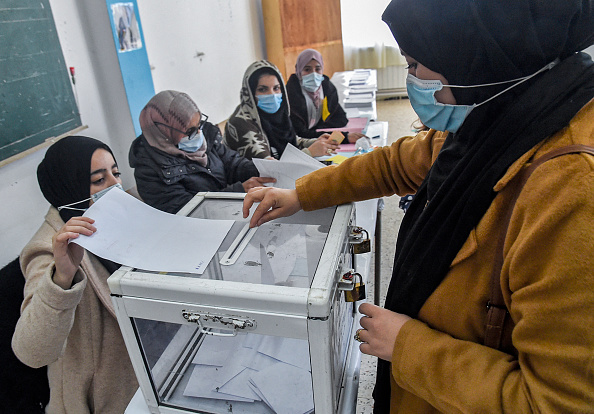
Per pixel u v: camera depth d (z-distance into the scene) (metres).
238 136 2.19
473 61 0.56
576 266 0.43
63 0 2.13
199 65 3.30
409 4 0.59
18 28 1.86
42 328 0.85
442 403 0.55
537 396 0.46
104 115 2.47
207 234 0.77
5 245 1.83
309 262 0.66
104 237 0.73
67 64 2.18
